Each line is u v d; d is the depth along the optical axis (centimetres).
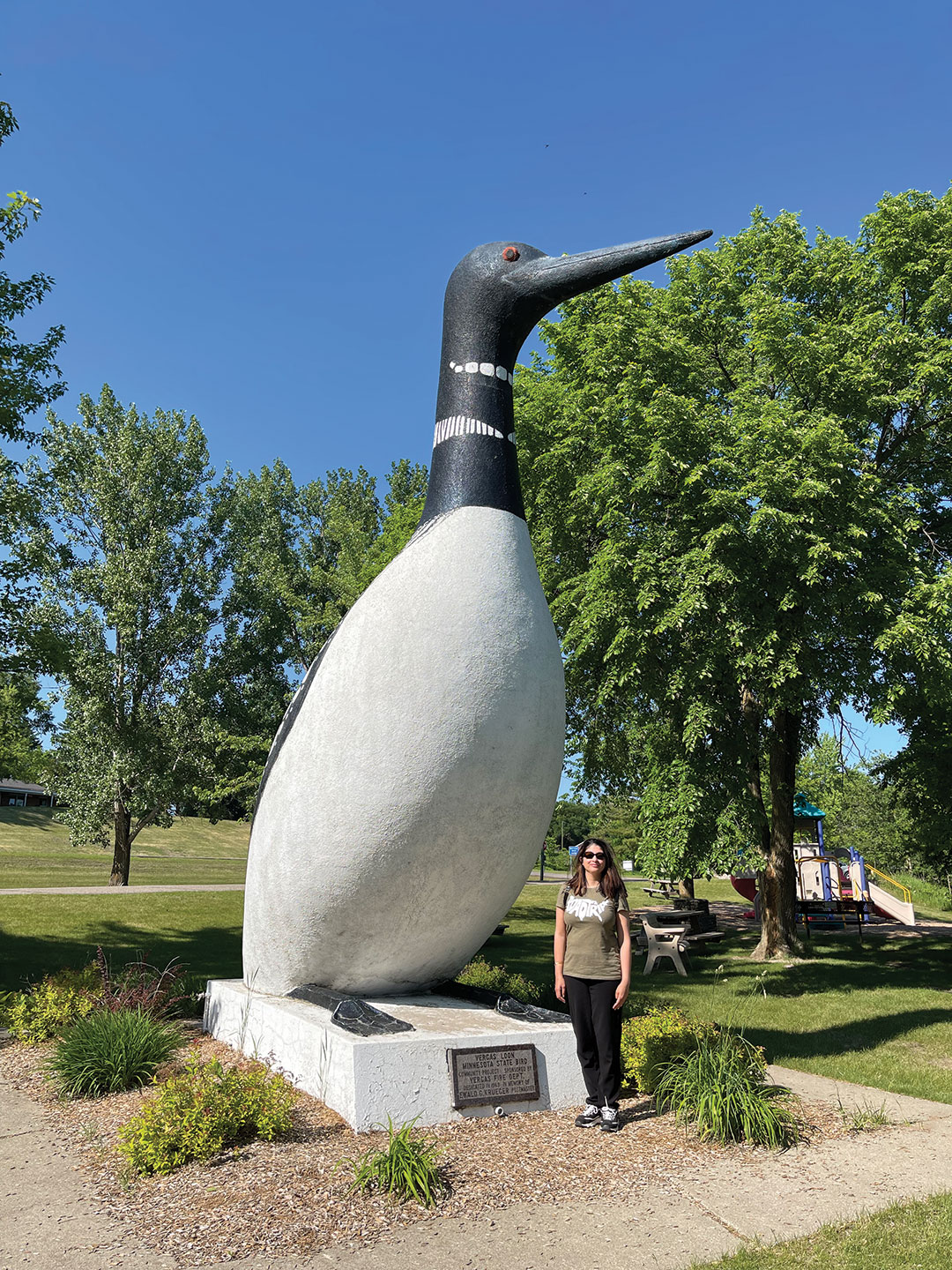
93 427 2862
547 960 1584
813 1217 417
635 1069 627
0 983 1124
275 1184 445
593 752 1709
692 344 1443
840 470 1196
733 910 2836
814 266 1443
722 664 1277
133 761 2520
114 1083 613
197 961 1398
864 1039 897
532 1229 401
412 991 717
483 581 633
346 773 616
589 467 1445
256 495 3488
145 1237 391
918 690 1367
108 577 2616
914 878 3375
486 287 711
